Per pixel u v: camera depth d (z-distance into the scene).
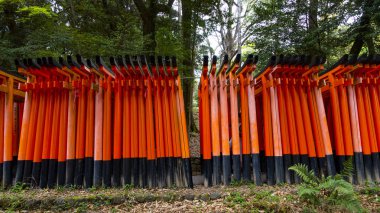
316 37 11.01
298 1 11.56
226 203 4.79
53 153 5.89
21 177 5.84
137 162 5.86
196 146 12.91
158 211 4.62
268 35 11.80
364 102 6.20
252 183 5.87
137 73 5.93
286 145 5.95
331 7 10.92
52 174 5.83
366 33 10.32
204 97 6.18
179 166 5.86
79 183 5.75
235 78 6.11
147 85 6.01
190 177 5.78
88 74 5.94
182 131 5.95
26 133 5.96
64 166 5.87
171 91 6.06
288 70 5.88
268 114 6.02
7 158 5.91
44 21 10.64
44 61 5.58
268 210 4.51
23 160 5.90
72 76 6.01
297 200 4.73
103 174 5.77
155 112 5.99
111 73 6.01
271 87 6.04
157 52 11.56
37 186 5.81
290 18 11.70
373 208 4.65
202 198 5.01
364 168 5.98
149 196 5.00
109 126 5.91
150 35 11.44
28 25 10.88
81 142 5.88
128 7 14.38
